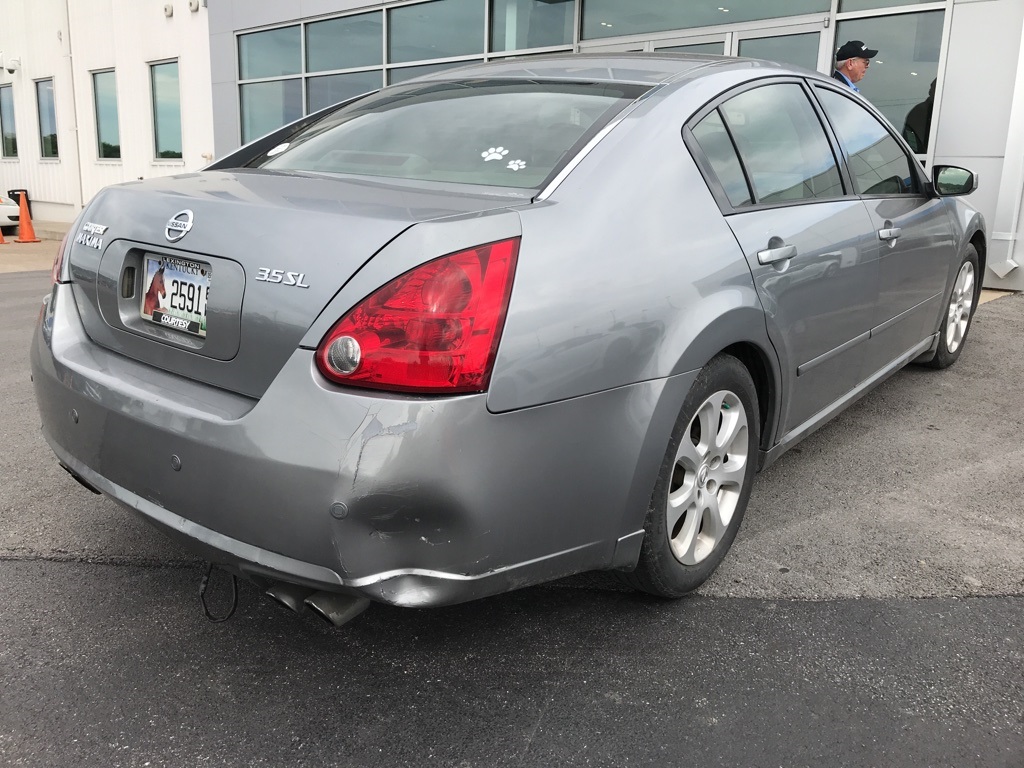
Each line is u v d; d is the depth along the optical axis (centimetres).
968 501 317
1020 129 688
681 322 211
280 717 199
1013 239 708
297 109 1316
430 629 235
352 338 170
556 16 1000
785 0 824
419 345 168
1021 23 680
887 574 263
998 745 189
